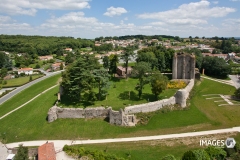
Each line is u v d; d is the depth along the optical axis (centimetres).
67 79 6700
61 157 4506
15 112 7081
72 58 16562
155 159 4334
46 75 13625
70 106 6550
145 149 4691
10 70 16762
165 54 11406
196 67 11956
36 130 5747
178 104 6869
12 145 5106
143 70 6950
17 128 5928
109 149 4728
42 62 19462
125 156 4456
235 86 9644
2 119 6669
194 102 7425
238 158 4181
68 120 6100
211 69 11631
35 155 4634
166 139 5103
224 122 5962
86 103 6769
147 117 6075
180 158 4172
